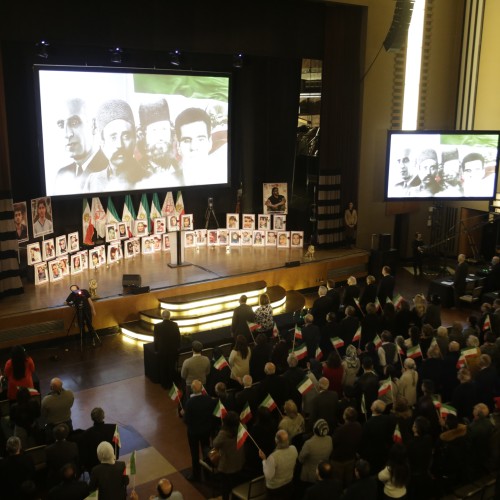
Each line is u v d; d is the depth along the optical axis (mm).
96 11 14055
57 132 14242
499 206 18531
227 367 9930
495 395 8938
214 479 8219
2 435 7980
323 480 6188
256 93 17766
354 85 17750
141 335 13234
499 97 18375
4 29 12922
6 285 13469
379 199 19078
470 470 7621
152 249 17062
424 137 17719
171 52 15461
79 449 7441
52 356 12414
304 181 20016
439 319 11945
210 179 16844
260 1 16141
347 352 9203
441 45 19062
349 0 16906
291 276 16219
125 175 15391
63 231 15734
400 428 7445
